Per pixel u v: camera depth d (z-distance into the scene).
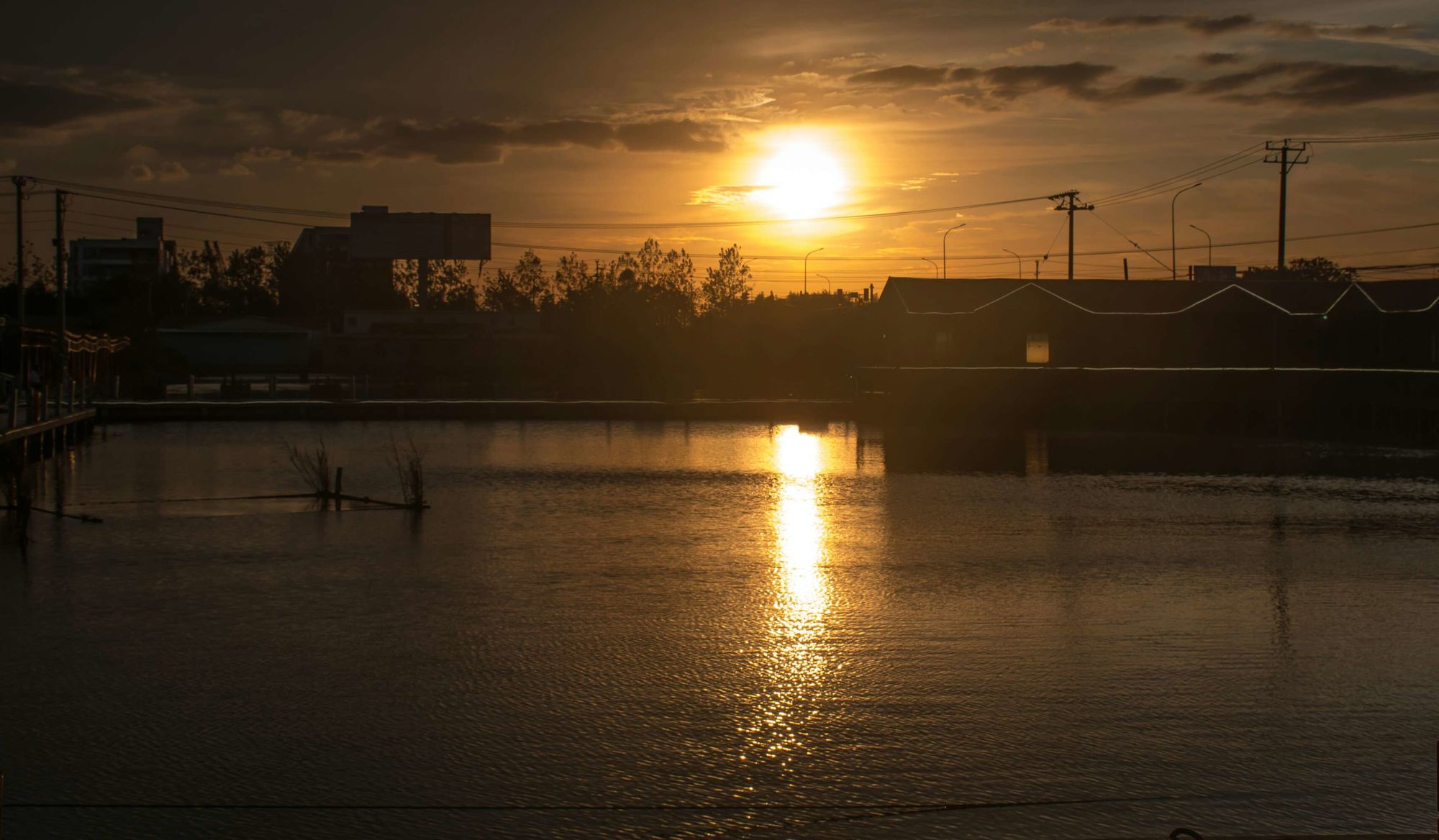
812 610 17.86
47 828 10.05
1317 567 21.36
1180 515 28.11
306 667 14.74
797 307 102.81
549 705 13.24
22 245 55.00
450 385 72.50
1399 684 13.98
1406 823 10.10
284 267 149.00
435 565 21.50
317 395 68.25
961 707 13.15
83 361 53.06
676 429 55.19
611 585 19.67
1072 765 11.42
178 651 15.45
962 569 21.20
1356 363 62.62
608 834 9.97
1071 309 67.12
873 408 61.62
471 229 101.94
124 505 29.56
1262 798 10.68
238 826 10.10
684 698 13.47
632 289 93.56
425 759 11.60
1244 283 69.38
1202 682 14.05
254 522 26.70
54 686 13.91
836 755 11.71
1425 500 31.03
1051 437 51.81
